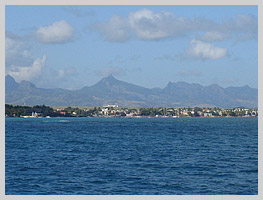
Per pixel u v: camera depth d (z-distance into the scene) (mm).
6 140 135375
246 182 56969
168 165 72188
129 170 66562
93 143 121438
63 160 79688
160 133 178625
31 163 75562
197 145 112875
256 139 137625
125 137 150250
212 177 60438
